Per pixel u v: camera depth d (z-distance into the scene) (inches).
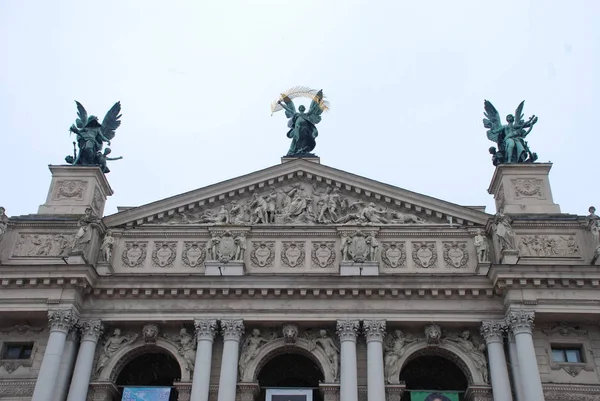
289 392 1546.5
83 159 1914.4
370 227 1712.6
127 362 1651.1
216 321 1603.1
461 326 1608.0
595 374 1541.6
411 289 1598.2
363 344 1596.9
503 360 1531.7
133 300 1642.5
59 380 1537.9
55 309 1573.6
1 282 1600.6
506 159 1891.0
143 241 1748.3
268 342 1616.6
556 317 1567.4
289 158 1888.5
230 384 1517.0
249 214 1779.0
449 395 1542.8
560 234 1701.5
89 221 1713.8
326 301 1615.4
